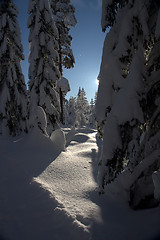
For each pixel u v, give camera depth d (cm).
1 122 1134
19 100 1192
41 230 297
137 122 323
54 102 1174
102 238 267
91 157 779
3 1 1136
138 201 353
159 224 273
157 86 318
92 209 356
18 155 661
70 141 1245
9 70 1142
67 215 321
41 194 405
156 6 325
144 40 332
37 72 1120
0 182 458
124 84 340
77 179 533
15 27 1198
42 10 1102
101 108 374
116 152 333
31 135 809
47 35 1140
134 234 268
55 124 1166
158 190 279
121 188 398
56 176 537
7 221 319
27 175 503
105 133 342
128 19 351
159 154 322
